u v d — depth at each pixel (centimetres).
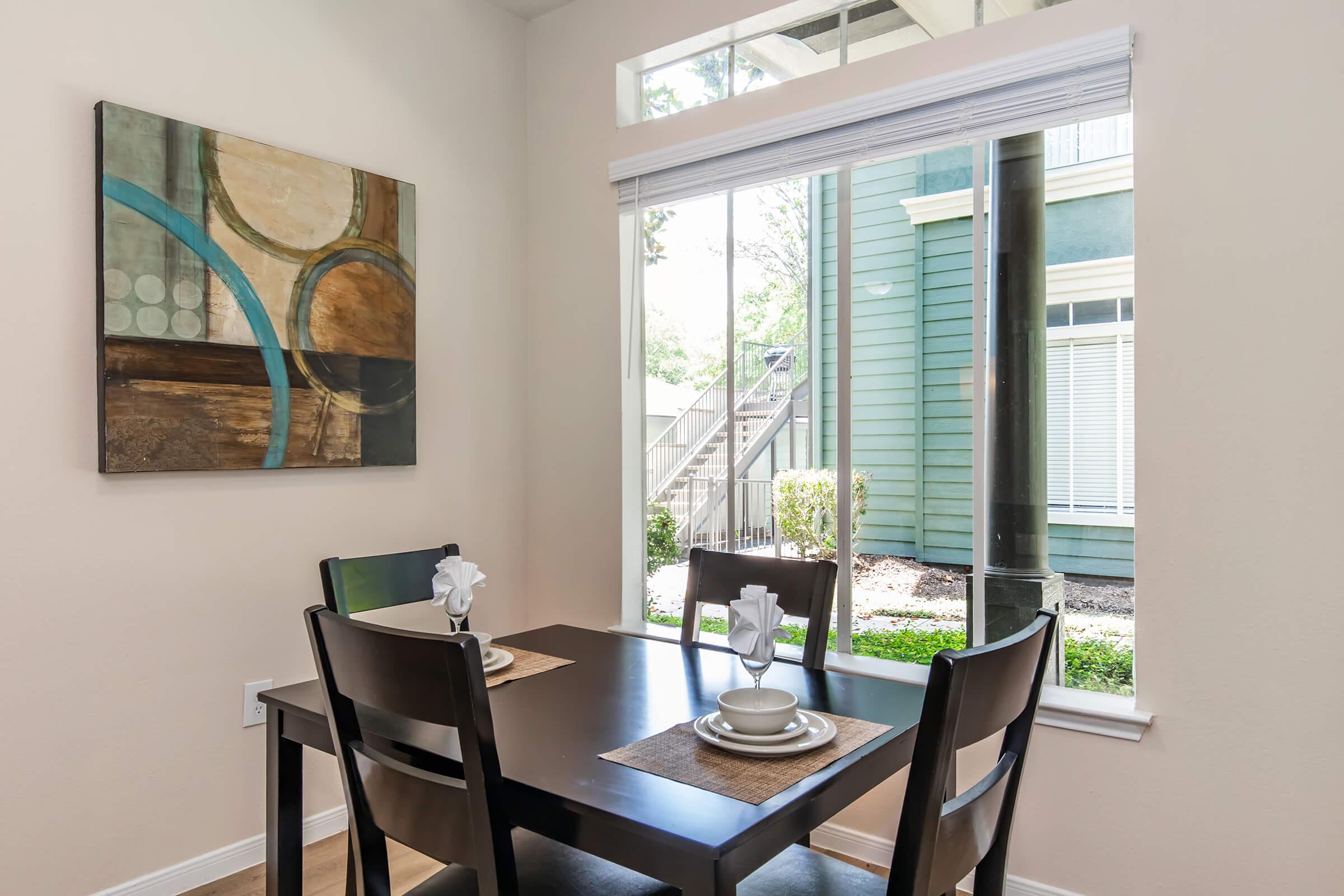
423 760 144
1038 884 220
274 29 259
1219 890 197
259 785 252
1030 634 126
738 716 142
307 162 262
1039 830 220
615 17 314
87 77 218
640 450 321
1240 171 196
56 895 211
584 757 139
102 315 216
